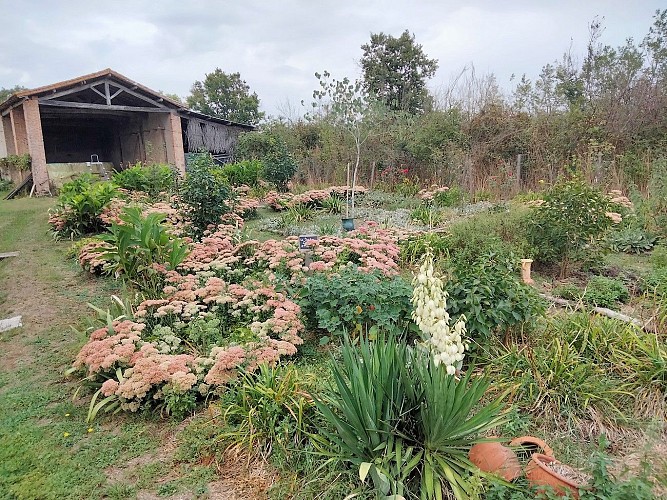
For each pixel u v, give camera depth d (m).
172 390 3.46
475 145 14.11
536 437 3.06
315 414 3.11
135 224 5.85
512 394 3.40
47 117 21.94
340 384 2.67
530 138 13.42
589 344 3.90
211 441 3.14
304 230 9.31
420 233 7.94
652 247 7.71
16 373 4.34
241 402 3.34
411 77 25.09
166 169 12.89
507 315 3.94
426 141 14.73
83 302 5.92
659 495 2.43
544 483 2.40
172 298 4.92
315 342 4.57
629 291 5.64
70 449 3.22
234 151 20.61
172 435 3.34
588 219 6.32
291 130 18.81
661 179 8.88
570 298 5.67
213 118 20.30
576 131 12.66
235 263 6.34
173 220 8.48
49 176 15.64
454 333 2.54
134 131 21.56
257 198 12.77
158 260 5.81
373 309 4.35
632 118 12.38
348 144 15.75
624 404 3.40
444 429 2.51
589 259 6.64
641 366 3.60
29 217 11.26
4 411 3.69
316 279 4.77
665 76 13.12
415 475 2.62
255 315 4.66
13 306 5.94
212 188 8.50
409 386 2.64
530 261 6.14
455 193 11.95
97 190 9.45
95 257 6.65
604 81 14.48
